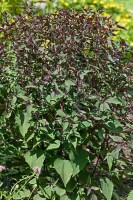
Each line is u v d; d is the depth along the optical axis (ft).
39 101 5.04
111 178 5.31
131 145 4.97
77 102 4.93
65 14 5.22
